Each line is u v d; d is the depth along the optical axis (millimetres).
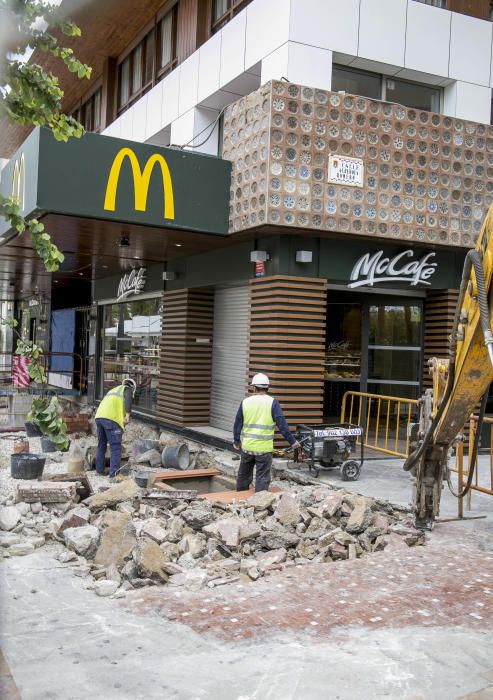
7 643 4574
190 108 13992
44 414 3830
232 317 13930
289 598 5551
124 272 18484
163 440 12414
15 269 18922
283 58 10891
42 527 7129
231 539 6570
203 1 14086
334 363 13680
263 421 8906
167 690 4000
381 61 11547
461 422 6531
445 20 12180
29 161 10555
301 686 4098
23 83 3922
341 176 10898
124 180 10695
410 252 12016
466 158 11898
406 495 8875
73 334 26875
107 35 17438
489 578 6105
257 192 10711
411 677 4250
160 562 5938
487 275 4527
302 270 11273
